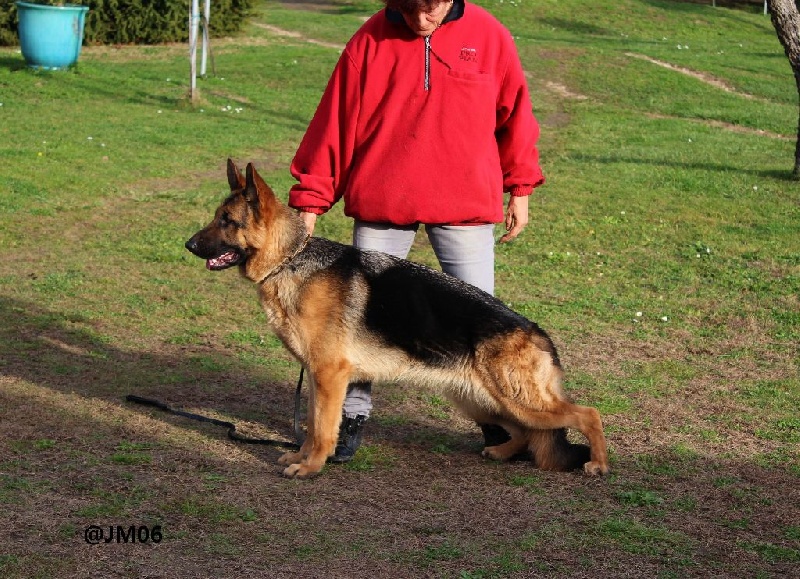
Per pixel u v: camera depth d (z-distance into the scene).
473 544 3.71
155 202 10.82
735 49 27.06
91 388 5.53
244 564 3.51
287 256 4.42
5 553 3.50
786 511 4.09
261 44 24.50
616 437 5.00
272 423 5.17
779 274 8.53
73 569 3.42
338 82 4.50
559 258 9.03
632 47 25.44
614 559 3.62
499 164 4.61
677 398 5.64
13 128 14.23
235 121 16.05
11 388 5.43
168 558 3.54
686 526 3.93
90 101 16.81
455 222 4.52
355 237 4.72
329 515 3.97
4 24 22.20
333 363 4.39
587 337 6.86
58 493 4.05
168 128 15.07
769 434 5.05
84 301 7.38
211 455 4.63
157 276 8.16
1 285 7.67
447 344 4.37
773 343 6.80
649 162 13.98
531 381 4.37
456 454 4.80
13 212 9.98
